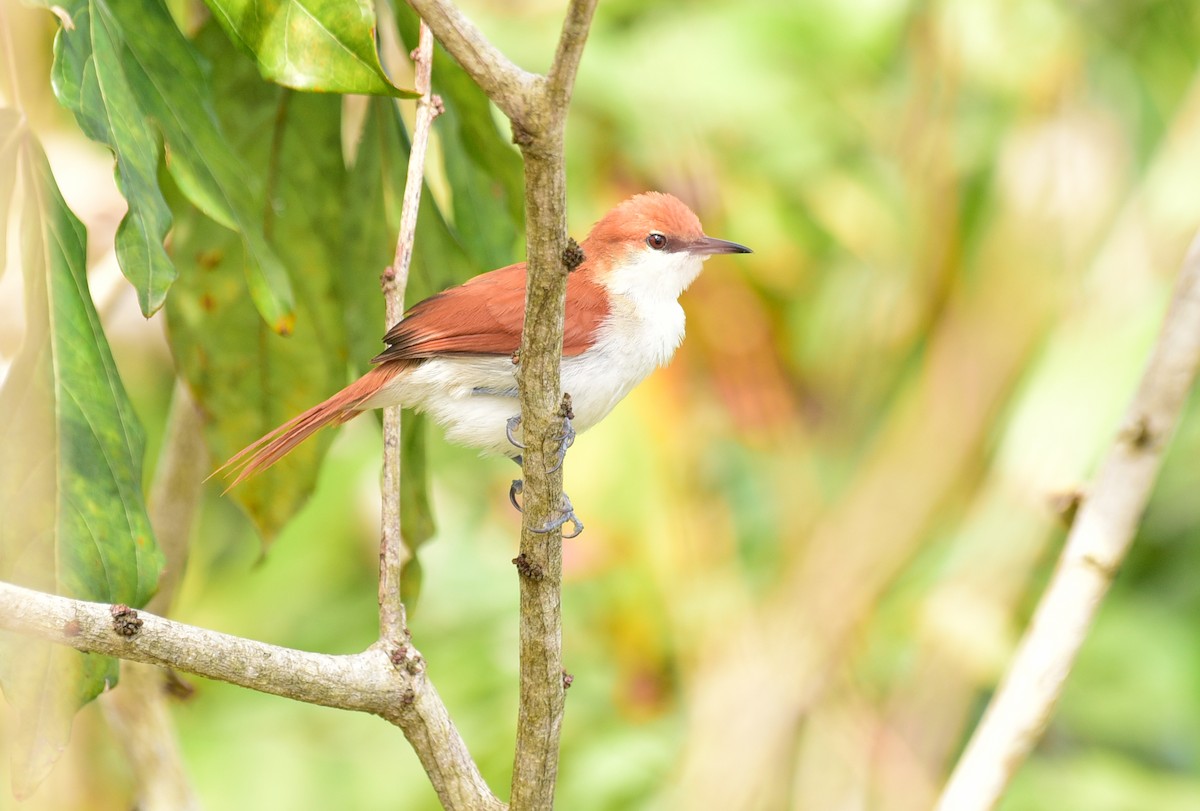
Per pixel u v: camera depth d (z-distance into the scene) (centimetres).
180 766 873
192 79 707
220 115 824
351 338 890
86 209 1068
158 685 869
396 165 852
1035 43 1222
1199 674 1152
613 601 1173
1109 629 1174
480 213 882
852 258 1264
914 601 1136
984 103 1240
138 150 642
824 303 1261
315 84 629
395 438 676
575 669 1168
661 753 1120
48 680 638
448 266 903
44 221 654
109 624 536
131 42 688
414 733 648
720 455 1245
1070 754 1140
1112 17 1252
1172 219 1152
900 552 1145
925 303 1229
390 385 855
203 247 826
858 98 1234
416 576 901
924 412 1189
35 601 523
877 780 1082
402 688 638
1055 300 1186
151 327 1282
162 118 675
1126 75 1248
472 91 822
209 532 1321
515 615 1205
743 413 1254
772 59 1217
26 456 643
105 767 1077
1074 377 1109
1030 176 1217
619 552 1173
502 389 889
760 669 1116
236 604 1280
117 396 670
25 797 634
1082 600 725
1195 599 1182
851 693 1112
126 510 664
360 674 625
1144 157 1228
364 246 866
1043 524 1093
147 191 639
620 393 977
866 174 1233
